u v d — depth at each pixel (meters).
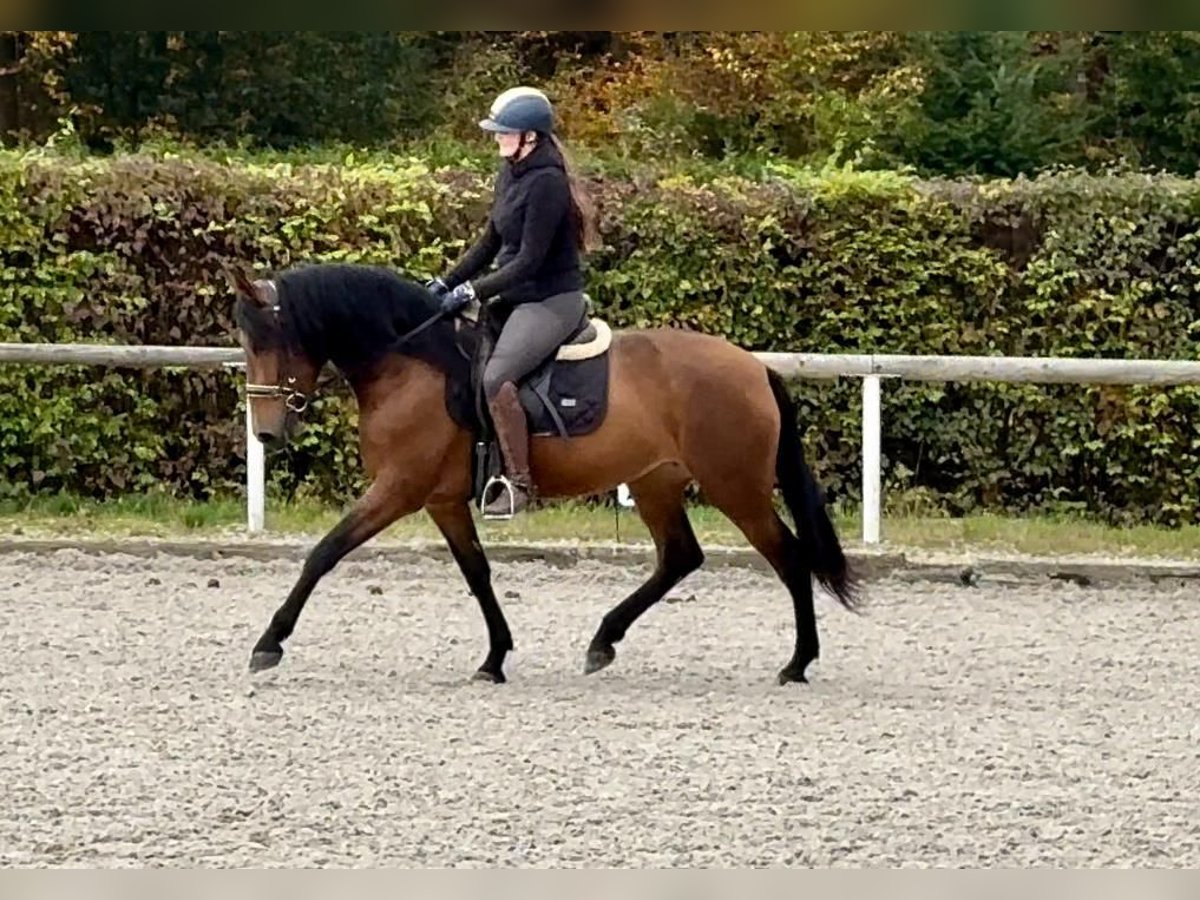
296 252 13.67
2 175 13.51
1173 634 10.51
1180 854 6.23
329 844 6.24
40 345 12.84
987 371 12.41
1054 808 6.78
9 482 13.85
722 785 7.03
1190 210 13.85
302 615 10.64
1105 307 13.91
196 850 6.15
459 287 8.82
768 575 12.10
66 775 7.09
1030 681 9.17
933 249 13.87
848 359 12.41
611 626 9.25
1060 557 12.34
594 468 8.85
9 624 10.26
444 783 7.02
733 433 8.89
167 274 13.73
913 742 7.81
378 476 8.88
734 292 13.85
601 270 13.84
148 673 9.02
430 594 11.43
